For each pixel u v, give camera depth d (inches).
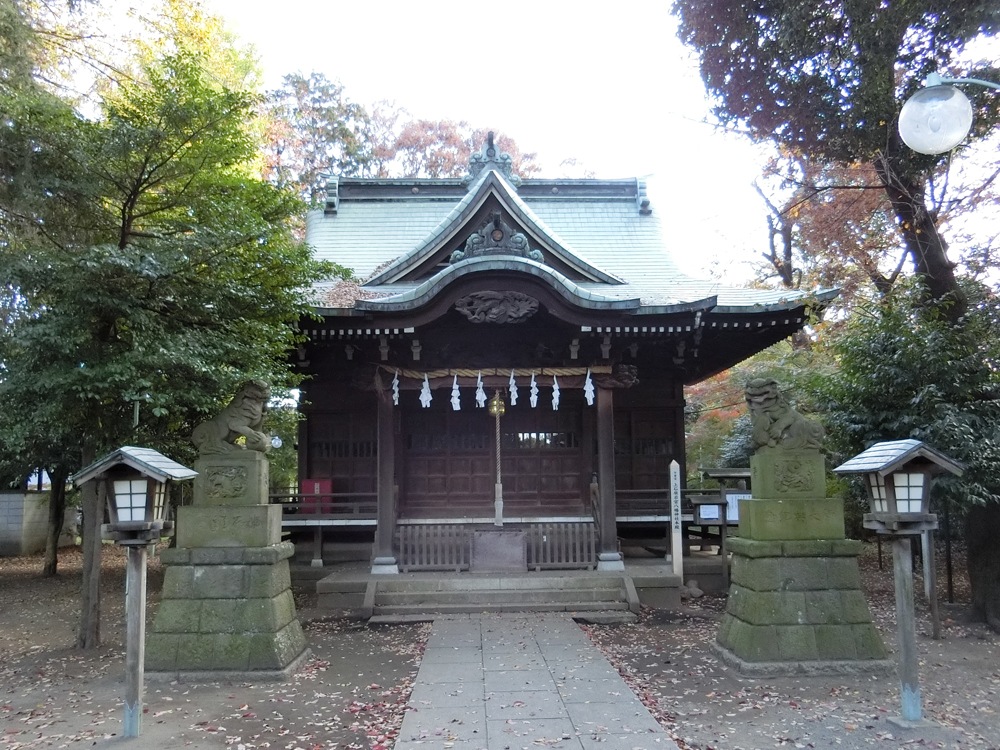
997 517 375.6
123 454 236.1
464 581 457.4
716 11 439.5
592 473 600.4
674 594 462.6
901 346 388.8
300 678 300.0
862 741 220.1
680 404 609.3
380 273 596.1
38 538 859.4
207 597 304.3
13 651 362.3
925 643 345.4
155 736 231.8
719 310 495.8
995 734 225.1
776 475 315.0
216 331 358.3
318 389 610.5
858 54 406.9
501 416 615.2
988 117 415.2
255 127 672.4
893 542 244.7
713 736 226.2
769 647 293.3
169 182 379.9
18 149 330.6
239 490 316.5
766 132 480.1
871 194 655.1
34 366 310.3
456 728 233.3
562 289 470.9
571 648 343.3
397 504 560.1
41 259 308.8
